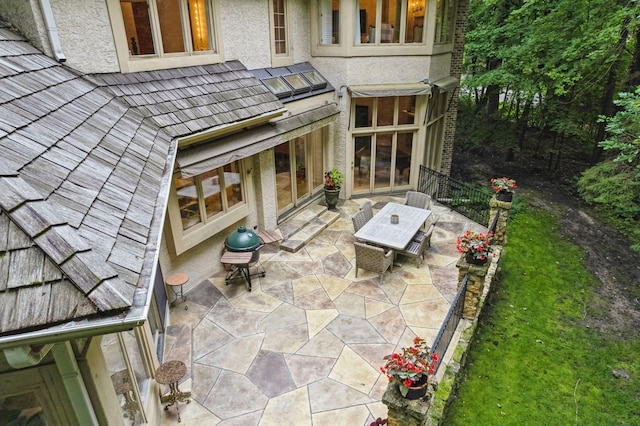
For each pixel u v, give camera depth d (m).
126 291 2.49
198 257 9.16
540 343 8.30
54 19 5.82
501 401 6.84
